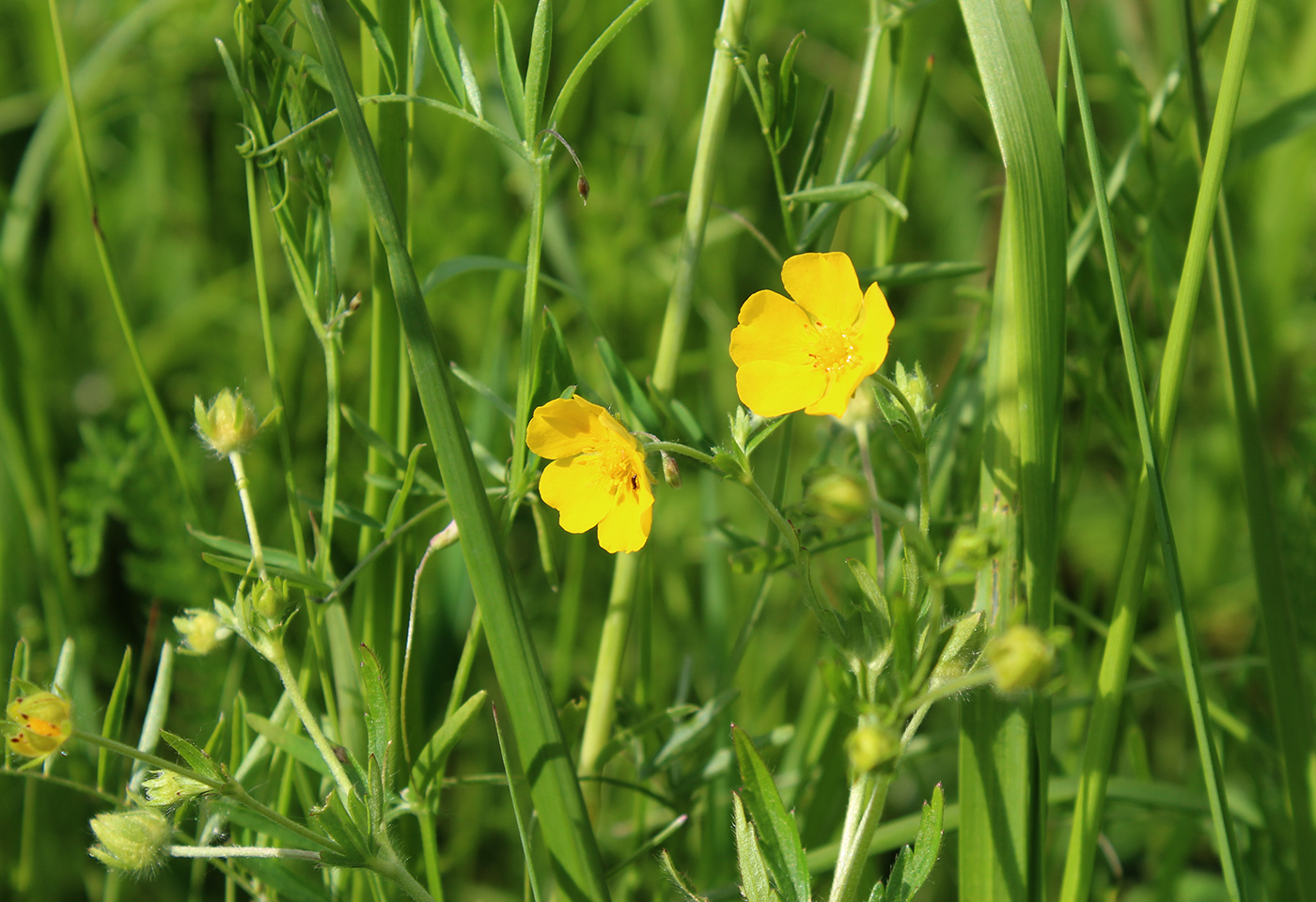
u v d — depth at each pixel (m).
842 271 0.64
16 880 0.72
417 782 0.66
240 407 0.66
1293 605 0.72
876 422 0.66
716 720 0.69
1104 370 0.71
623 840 0.74
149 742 0.67
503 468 0.69
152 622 0.72
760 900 0.64
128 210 0.98
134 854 0.64
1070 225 0.71
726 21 0.67
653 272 0.89
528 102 0.65
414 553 0.69
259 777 0.69
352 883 0.68
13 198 0.79
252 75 0.67
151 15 0.82
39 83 0.97
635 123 0.98
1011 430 0.66
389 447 0.68
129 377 0.91
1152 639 0.79
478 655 0.77
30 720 0.64
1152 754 0.78
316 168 0.67
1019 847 0.66
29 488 0.74
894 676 0.65
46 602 0.74
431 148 0.94
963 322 0.75
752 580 0.82
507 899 0.75
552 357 0.66
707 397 0.77
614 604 0.69
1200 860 0.76
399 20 0.67
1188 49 0.68
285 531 0.81
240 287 0.93
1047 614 0.66
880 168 0.73
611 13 0.94
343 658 0.69
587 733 0.69
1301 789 0.68
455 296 0.89
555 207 0.79
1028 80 0.65
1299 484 0.75
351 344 0.85
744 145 0.96
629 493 0.65
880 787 0.64
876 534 0.66
